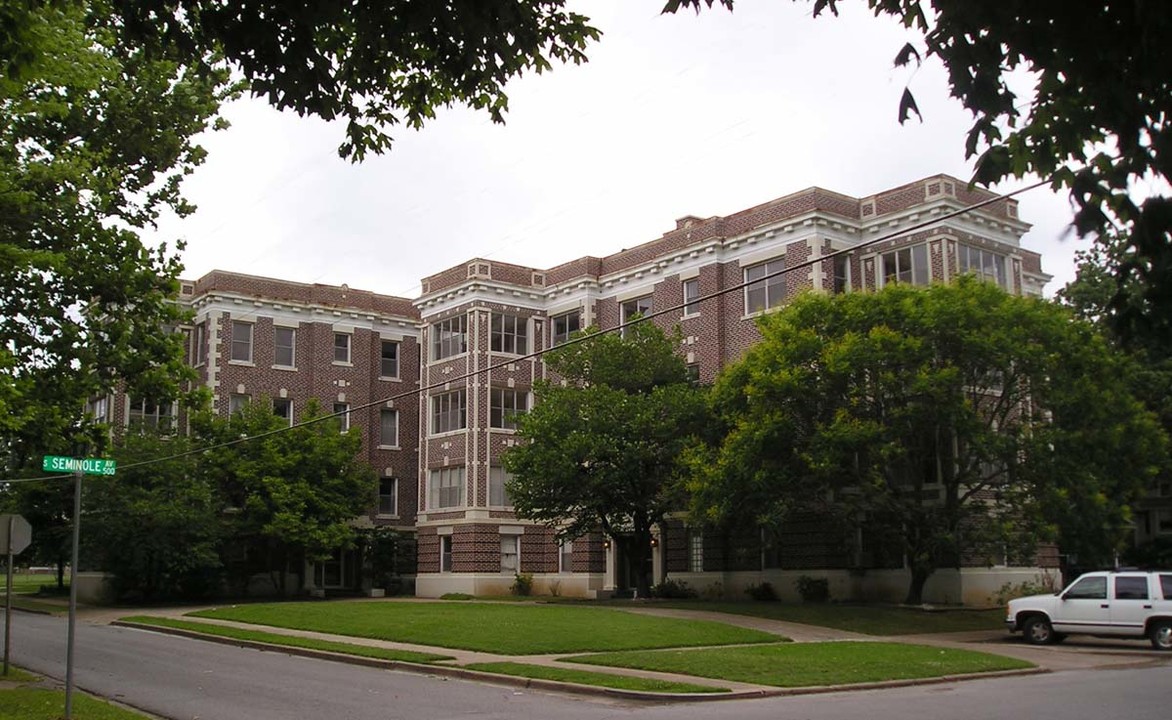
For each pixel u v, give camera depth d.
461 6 9.59
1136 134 5.25
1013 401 30.91
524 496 36.53
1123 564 43.25
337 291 54.53
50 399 20.73
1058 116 5.75
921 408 28.94
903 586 35.53
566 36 10.75
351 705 15.76
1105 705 15.30
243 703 16.02
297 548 46.50
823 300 31.66
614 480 35.12
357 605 35.88
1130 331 5.22
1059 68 5.54
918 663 20.47
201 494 43.28
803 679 18.28
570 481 35.31
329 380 53.28
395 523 54.41
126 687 18.09
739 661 20.28
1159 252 4.95
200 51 10.00
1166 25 4.79
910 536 31.41
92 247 20.36
